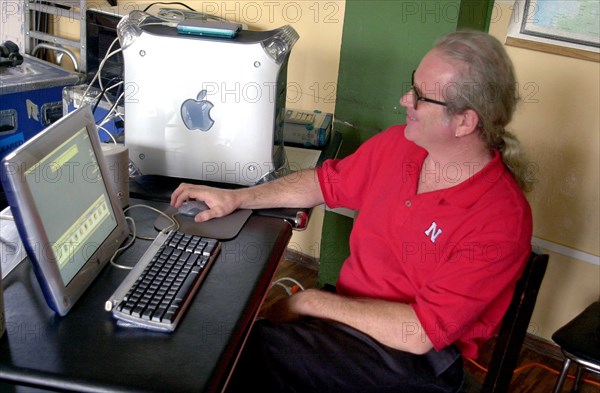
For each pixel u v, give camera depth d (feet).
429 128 4.66
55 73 7.91
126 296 3.86
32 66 8.08
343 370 4.66
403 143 5.27
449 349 4.81
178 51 5.22
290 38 5.48
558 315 7.56
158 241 4.55
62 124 3.95
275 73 5.30
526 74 6.86
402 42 6.84
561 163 6.97
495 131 4.69
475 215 4.63
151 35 5.19
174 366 3.45
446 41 4.59
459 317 4.55
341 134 7.50
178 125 5.50
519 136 7.09
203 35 5.26
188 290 4.02
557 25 6.45
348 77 7.32
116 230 4.53
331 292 5.27
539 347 7.77
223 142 5.54
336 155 7.03
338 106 7.55
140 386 3.28
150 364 3.45
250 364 4.72
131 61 5.32
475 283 4.54
